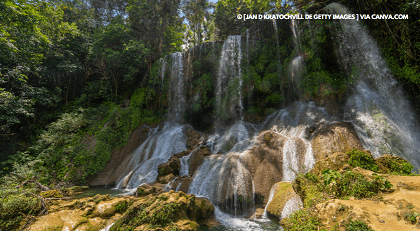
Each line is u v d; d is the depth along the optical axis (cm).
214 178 904
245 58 1555
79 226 598
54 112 1664
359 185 334
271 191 786
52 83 1783
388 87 1070
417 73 970
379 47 1129
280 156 919
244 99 1461
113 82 1989
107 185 1212
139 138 1550
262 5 2091
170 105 1789
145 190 888
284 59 1450
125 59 1845
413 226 222
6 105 1112
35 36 1373
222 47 1706
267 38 1537
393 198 278
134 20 2167
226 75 1606
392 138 847
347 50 1195
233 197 798
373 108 983
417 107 1018
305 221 338
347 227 256
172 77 1847
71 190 1011
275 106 1405
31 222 570
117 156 1422
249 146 1027
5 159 1227
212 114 1655
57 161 1221
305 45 1308
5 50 1154
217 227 650
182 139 1455
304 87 1264
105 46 1962
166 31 2527
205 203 730
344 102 1102
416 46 952
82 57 2064
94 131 1478
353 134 873
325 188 381
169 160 1121
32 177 962
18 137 1425
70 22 2256
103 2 2680
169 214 604
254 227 632
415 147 861
